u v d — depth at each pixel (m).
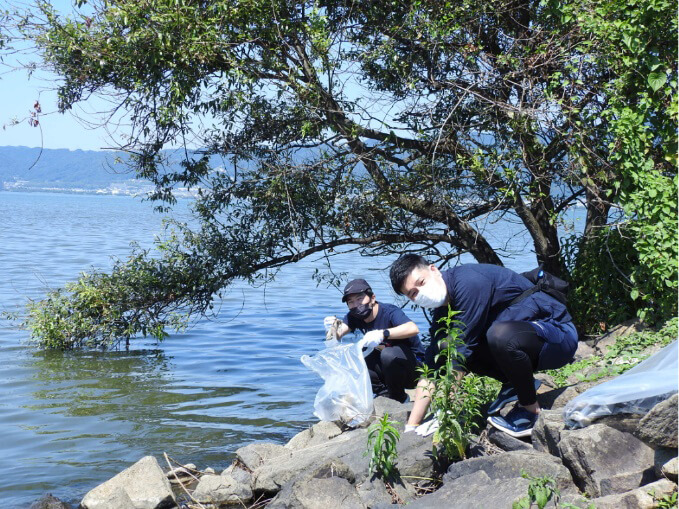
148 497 5.44
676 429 4.08
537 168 9.85
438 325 5.12
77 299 12.49
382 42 10.28
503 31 10.49
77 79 9.93
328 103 10.10
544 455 4.59
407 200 10.89
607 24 8.58
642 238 8.19
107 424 8.30
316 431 6.29
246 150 10.59
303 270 25.50
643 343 7.36
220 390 10.02
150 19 9.16
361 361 6.36
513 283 5.10
